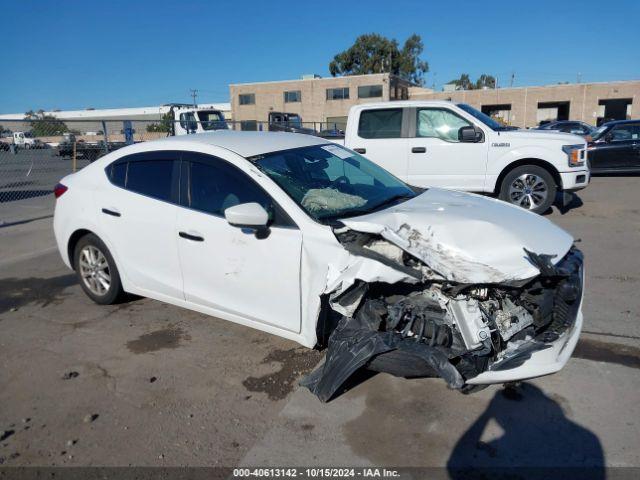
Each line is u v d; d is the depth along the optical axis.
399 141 8.59
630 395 3.21
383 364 3.01
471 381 2.93
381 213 3.58
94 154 12.16
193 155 4.07
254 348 4.06
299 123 26.23
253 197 3.66
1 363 3.96
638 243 6.50
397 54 69.94
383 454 2.78
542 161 8.06
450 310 2.94
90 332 4.46
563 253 3.20
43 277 6.12
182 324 4.56
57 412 3.28
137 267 4.43
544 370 2.98
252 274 3.62
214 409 3.25
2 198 12.30
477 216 3.44
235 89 51.59
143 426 3.10
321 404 3.26
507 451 2.77
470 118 8.29
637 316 4.29
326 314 3.32
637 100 43.72
